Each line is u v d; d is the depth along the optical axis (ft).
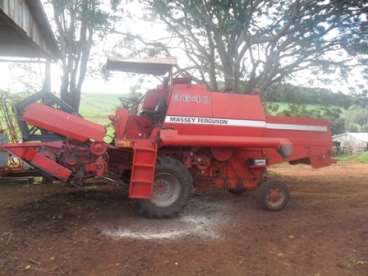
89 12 40.16
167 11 40.37
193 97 25.35
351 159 83.51
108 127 30.48
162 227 23.02
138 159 23.36
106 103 99.81
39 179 34.06
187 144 24.34
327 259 19.11
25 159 23.11
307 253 19.71
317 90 48.01
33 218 23.85
